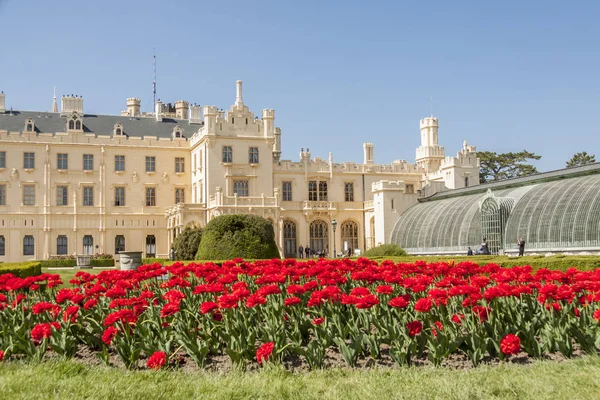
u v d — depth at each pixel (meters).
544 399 10.66
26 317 16.66
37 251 76.69
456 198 66.62
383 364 13.40
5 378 12.19
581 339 13.91
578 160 113.25
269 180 80.06
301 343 14.71
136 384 11.91
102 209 79.31
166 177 82.69
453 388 11.23
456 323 14.44
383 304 15.77
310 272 17.41
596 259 31.95
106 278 18.50
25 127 77.69
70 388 11.58
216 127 78.00
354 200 86.25
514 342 12.43
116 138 80.88
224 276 16.61
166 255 81.56
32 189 77.25
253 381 12.04
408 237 67.69
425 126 91.06
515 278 15.60
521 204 52.69
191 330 14.67
